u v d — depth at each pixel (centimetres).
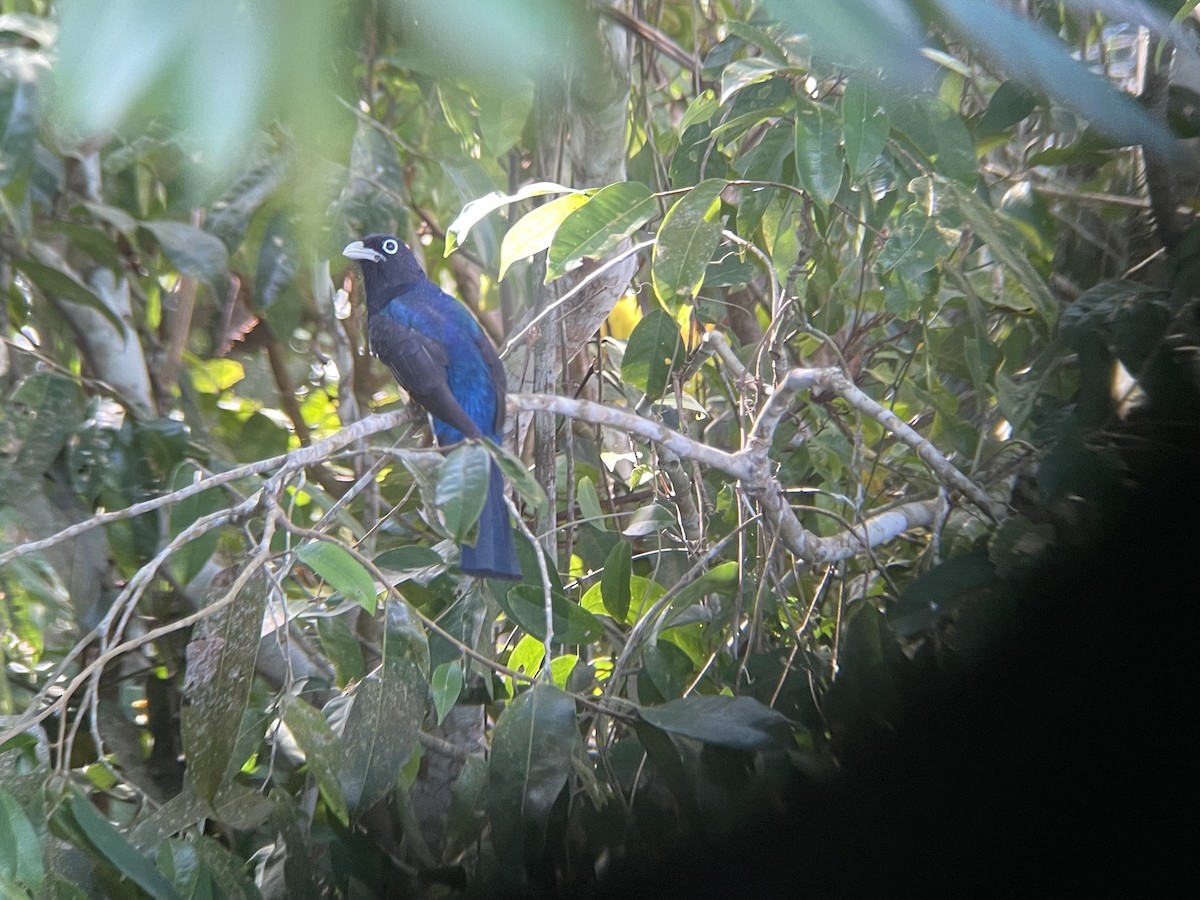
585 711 838
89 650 1018
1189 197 962
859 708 757
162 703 1020
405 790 813
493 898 712
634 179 1111
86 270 1105
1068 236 1108
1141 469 784
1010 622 730
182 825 679
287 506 885
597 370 1070
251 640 657
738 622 855
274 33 196
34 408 916
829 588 1000
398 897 761
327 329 1224
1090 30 944
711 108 895
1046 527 784
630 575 875
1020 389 895
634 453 1154
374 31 825
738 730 701
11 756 631
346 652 847
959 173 833
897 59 226
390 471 1180
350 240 1042
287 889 711
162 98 195
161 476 980
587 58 202
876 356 1131
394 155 1030
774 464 1016
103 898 701
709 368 1109
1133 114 271
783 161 909
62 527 995
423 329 959
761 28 841
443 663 842
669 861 729
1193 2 621
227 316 1266
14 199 845
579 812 775
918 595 791
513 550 762
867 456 1102
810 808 721
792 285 969
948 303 1090
